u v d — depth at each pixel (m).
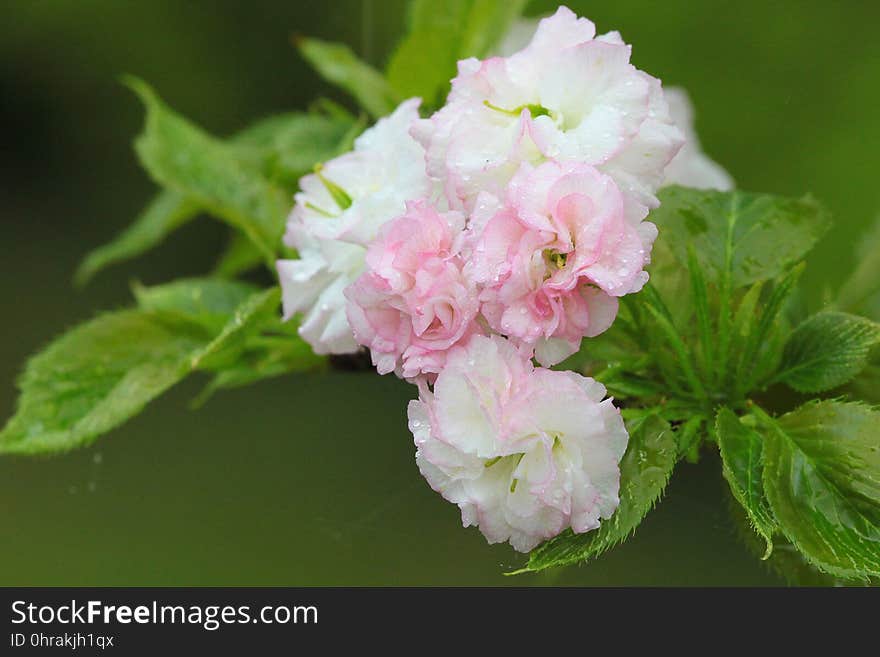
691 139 0.58
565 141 0.46
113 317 0.56
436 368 0.46
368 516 0.52
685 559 0.50
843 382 0.49
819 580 0.49
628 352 0.50
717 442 0.48
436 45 0.58
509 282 0.46
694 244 0.51
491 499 0.46
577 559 0.46
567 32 0.48
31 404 0.54
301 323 0.52
